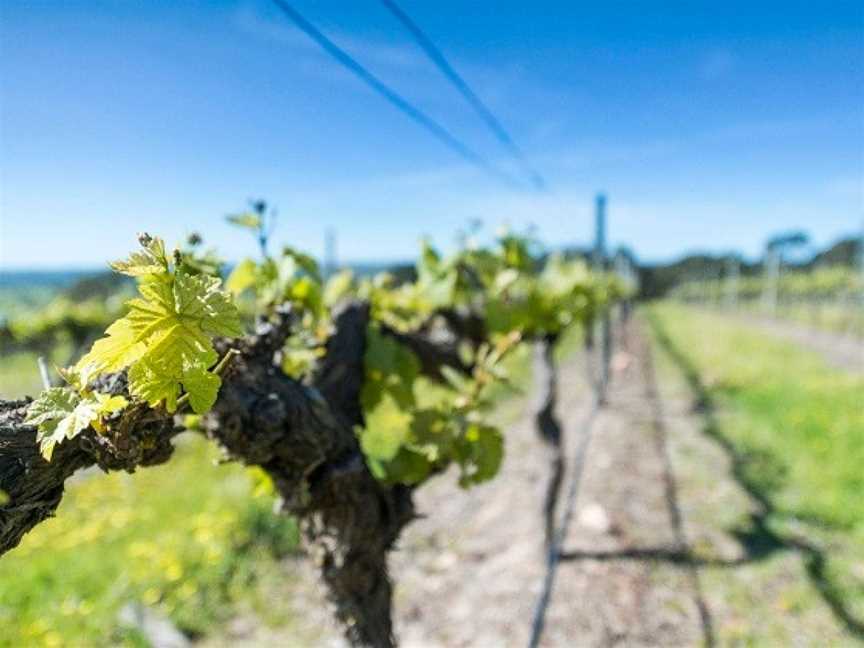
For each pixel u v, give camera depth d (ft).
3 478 3.11
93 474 20.26
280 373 5.36
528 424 25.61
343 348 6.95
